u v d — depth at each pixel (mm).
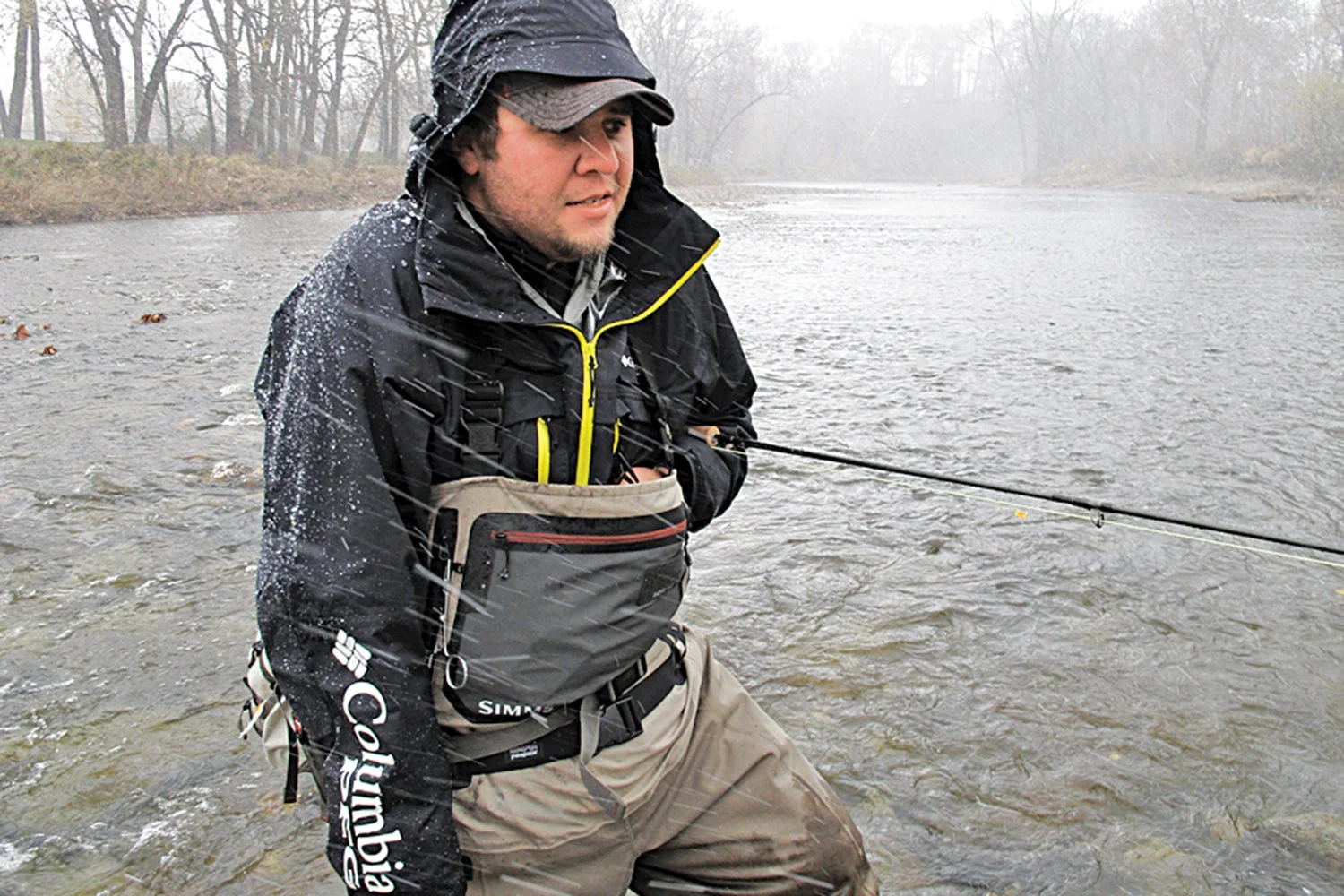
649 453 1739
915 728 3336
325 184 36938
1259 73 72750
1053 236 25469
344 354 1460
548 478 1553
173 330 10164
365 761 1464
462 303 1474
